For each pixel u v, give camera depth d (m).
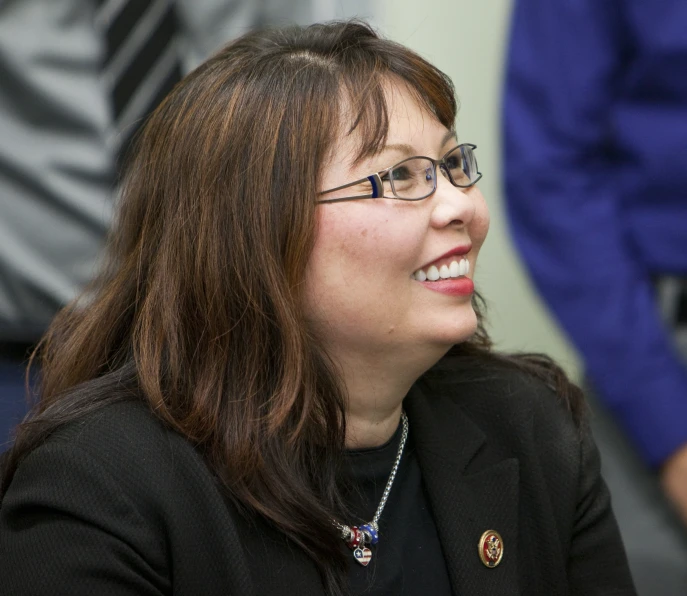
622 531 7.21
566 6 6.83
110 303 4.86
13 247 7.96
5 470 4.42
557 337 9.90
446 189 4.51
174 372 4.48
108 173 7.94
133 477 4.19
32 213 7.96
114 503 4.09
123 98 7.90
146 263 4.75
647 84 6.81
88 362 4.85
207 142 4.50
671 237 6.90
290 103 4.39
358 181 4.35
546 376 5.75
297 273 4.39
